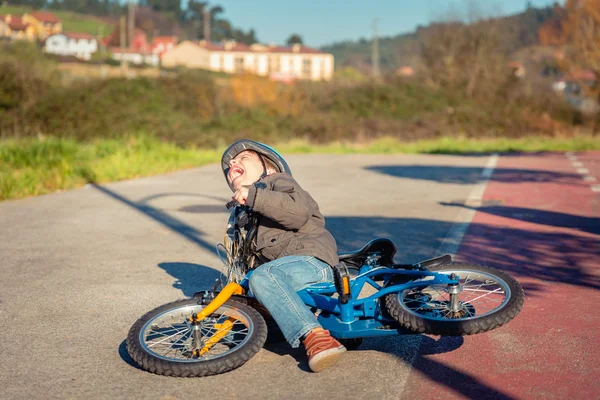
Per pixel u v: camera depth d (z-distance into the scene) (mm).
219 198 11398
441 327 3682
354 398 3588
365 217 9266
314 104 36344
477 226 8477
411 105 36188
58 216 9625
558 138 31016
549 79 40438
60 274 6383
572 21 32781
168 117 29391
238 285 4066
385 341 4445
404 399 3561
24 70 28797
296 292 3920
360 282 4012
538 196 11203
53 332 4773
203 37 192625
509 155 21828
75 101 28719
